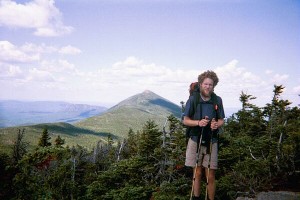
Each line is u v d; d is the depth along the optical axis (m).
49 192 19.30
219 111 5.14
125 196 13.76
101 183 16.94
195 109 5.14
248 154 9.17
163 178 14.08
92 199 16.62
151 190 13.73
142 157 17.83
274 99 11.73
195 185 5.30
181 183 10.51
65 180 20.78
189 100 5.24
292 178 6.94
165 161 14.99
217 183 8.00
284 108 10.37
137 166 16.67
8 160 20.86
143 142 18.30
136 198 13.41
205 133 5.10
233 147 10.40
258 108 13.17
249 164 7.64
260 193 6.48
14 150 21.97
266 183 6.95
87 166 26.66
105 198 15.33
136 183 16.02
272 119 10.38
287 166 7.01
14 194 19.22
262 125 12.58
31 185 19.23
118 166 17.81
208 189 5.26
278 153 7.32
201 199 5.73
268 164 7.30
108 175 16.94
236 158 9.76
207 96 5.18
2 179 19.39
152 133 18.42
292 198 5.90
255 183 7.06
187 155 5.32
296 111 10.24
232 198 7.29
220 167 9.91
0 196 18.80
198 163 5.22
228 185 7.71
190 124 5.08
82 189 20.92
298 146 7.11
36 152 21.06
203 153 5.19
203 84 5.08
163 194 10.13
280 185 6.78
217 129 5.16
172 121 16.84
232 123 14.84
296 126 8.03
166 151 15.34
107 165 29.52
